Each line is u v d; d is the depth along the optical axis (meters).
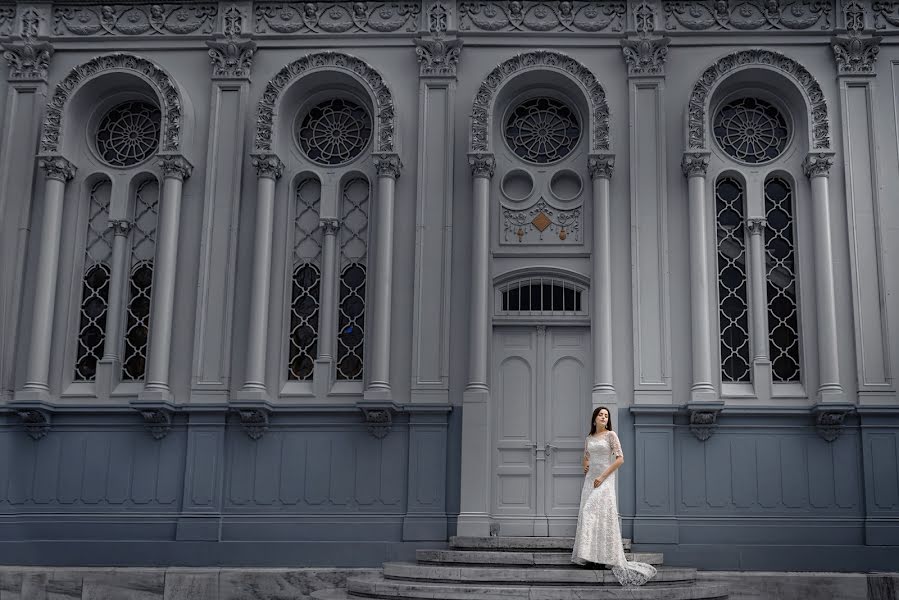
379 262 13.51
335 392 13.52
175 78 14.45
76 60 14.59
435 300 13.52
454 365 13.45
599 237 13.45
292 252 14.12
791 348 13.48
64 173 14.16
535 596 10.35
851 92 13.88
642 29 14.07
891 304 13.23
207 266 13.78
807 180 13.74
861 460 12.90
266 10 14.53
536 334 13.70
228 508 13.26
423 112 14.05
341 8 14.47
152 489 13.35
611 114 13.95
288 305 13.91
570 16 14.26
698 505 12.91
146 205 14.45
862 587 12.20
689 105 13.73
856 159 13.66
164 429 13.46
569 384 13.55
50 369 13.78
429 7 14.30
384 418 13.16
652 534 12.75
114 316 13.90
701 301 13.20
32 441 13.58
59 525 13.30
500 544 12.09
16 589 12.73
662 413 12.98
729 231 13.87
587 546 10.82
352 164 14.24
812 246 13.50
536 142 14.29
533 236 13.80
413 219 13.84
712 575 12.29
